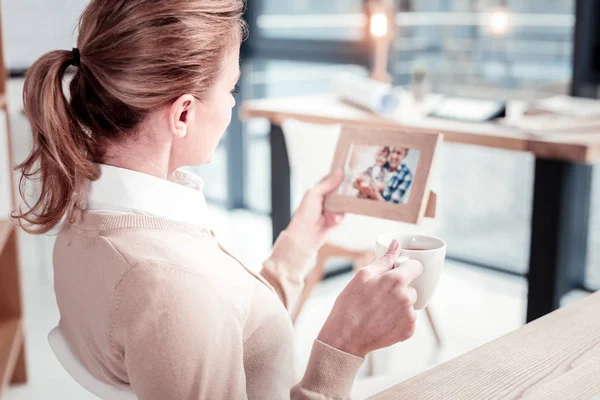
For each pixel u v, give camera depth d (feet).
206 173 15.40
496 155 11.51
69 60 2.89
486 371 2.48
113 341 2.75
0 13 7.58
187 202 3.04
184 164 3.17
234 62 3.06
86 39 2.85
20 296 8.09
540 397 2.30
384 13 9.76
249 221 13.94
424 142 3.93
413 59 11.55
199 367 2.64
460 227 11.98
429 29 11.30
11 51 12.42
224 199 15.11
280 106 9.18
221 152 15.03
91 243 2.88
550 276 7.27
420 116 8.20
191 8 2.82
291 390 2.77
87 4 2.91
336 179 4.17
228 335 2.76
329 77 12.56
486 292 10.41
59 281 3.15
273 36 13.30
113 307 2.70
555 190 7.08
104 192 2.94
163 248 2.80
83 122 2.95
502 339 2.72
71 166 2.92
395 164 4.00
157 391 2.64
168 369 2.62
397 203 3.94
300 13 12.72
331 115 8.42
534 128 7.20
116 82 2.81
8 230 7.35
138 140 2.96
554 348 2.64
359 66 11.82
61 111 2.84
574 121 7.42
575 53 9.57
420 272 2.82
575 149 6.56
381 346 2.74
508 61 10.54
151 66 2.78
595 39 9.57
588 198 9.83
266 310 3.15
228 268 3.00
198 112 3.01
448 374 2.47
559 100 8.45
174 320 2.63
